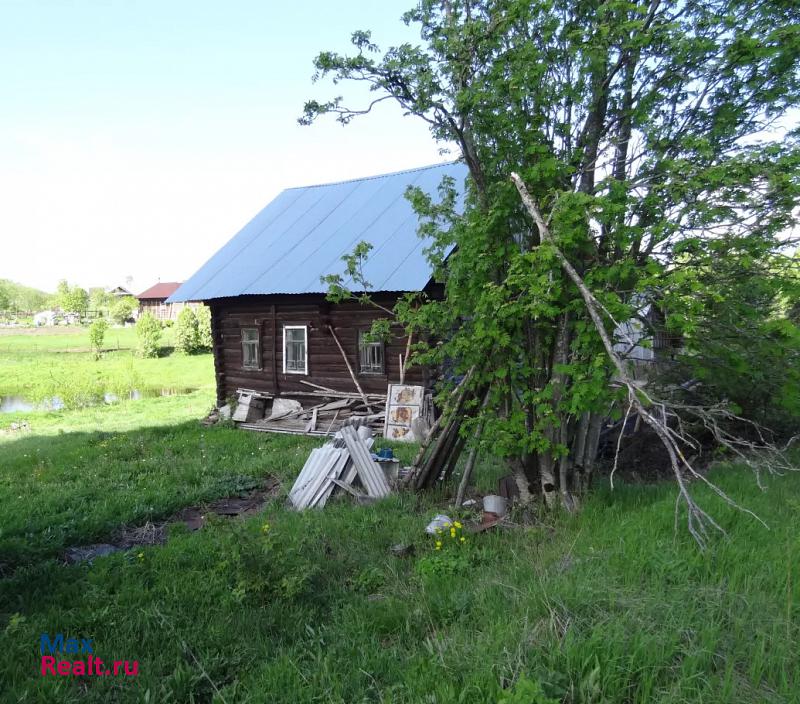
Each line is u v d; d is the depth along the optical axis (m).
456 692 2.92
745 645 3.08
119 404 20.50
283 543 4.95
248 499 7.96
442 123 6.12
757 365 5.88
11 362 35.59
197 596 4.47
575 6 6.05
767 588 3.77
